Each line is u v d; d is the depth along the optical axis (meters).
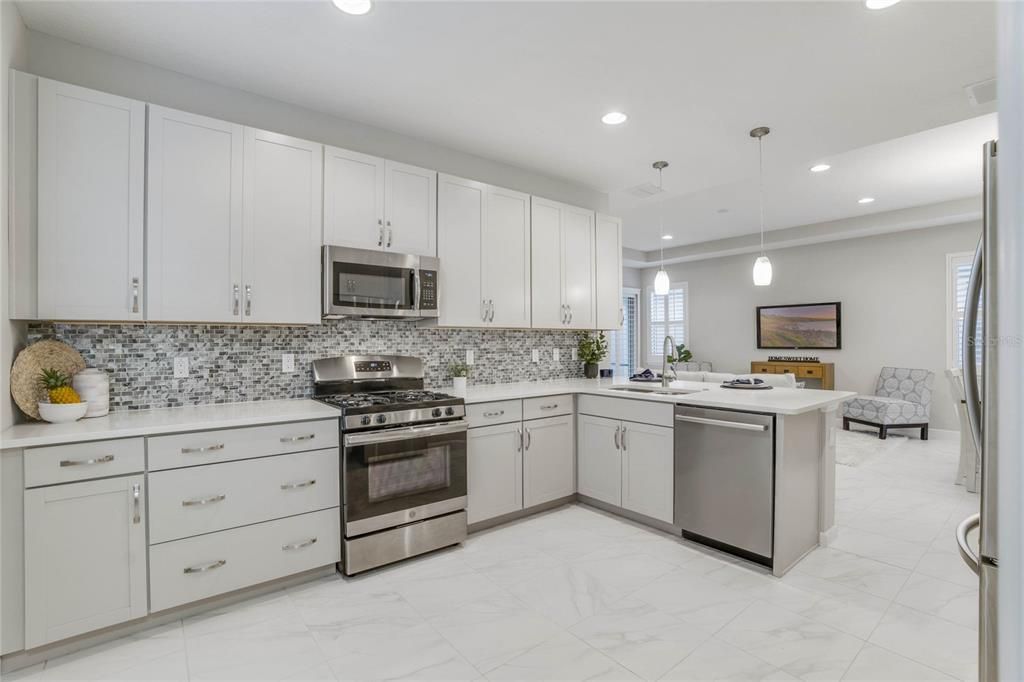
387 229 3.00
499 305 3.54
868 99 2.75
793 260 7.23
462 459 2.92
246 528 2.27
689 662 1.88
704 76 2.54
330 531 2.51
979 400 1.00
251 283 2.54
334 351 3.10
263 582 2.34
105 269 2.18
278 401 2.84
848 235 6.41
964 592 2.38
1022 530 0.53
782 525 2.56
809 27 2.13
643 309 9.14
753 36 2.20
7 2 1.96
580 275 4.08
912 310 6.17
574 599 2.34
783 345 7.28
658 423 3.10
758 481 2.62
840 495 3.84
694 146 3.42
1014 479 0.54
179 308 2.35
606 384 3.92
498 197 3.56
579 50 2.32
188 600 2.13
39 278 2.04
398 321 3.38
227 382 2.75
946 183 4.87
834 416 2.99
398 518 2.66
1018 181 0.53
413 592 2.41
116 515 1.98
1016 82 0.53
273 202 2.62
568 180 4.13
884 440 5.72
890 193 5.20
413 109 2.91
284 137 2.66
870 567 2.65
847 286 6.70
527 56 2.38
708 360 8.20
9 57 1.99
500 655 1.93
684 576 2.56
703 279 8.27
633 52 2.33
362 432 2.55
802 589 2.42
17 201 2.00
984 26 2.11
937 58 2.36
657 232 7.04
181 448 2.12
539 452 3.42
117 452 1.98
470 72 2.52
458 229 3.34
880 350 6.42
